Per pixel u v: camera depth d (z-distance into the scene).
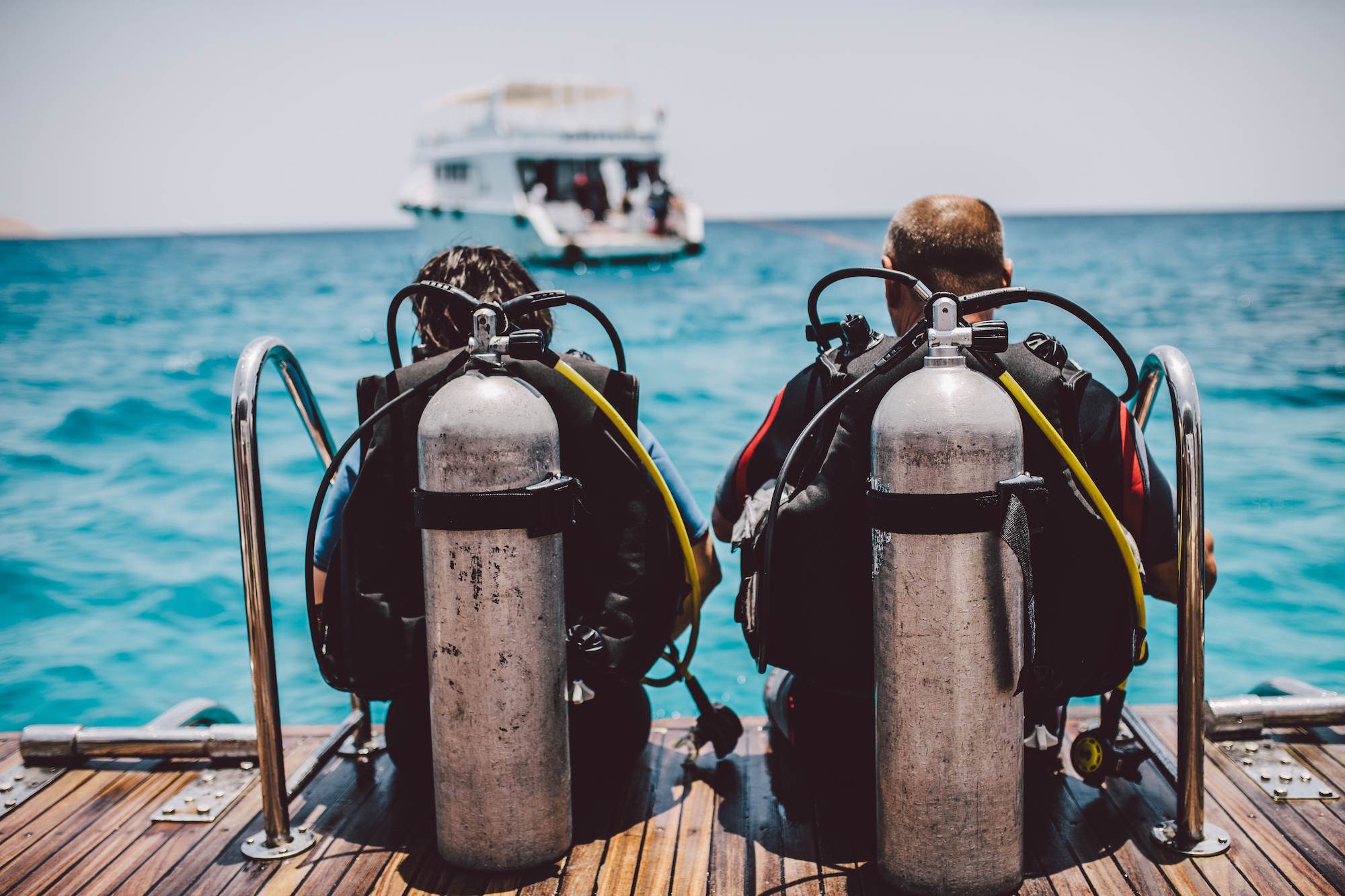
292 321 19.19
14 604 4.98
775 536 1.74
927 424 1.47
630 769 2.17
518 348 1.64
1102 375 10.54
